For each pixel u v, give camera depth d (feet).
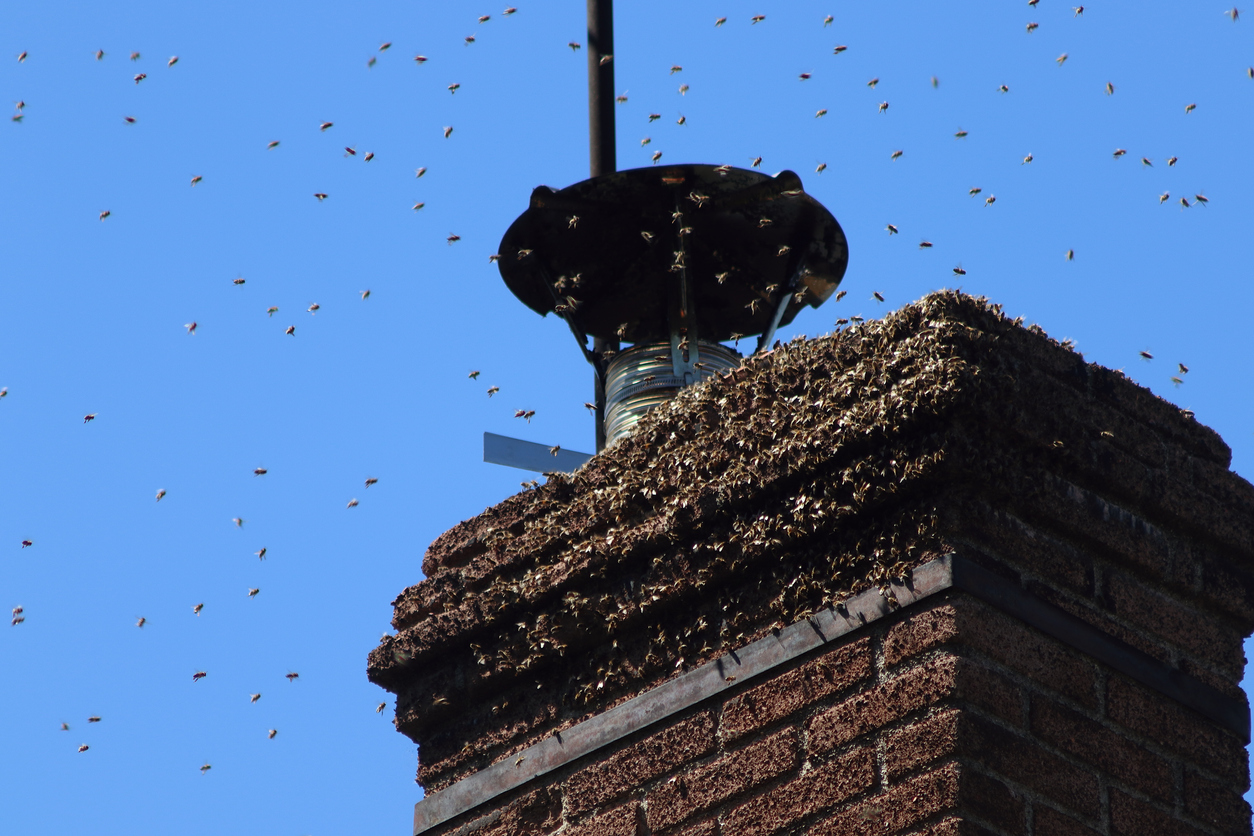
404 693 43.04
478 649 41.42
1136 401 38.11
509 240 49.29
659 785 37.01
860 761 34.01
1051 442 35.91
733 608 37.40
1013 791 33.14
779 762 35.22
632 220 48.75
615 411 47.78
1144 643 36.65
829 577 35.96
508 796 39.88
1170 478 37.93
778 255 49.24
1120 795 34.71
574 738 39.04
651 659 38.40
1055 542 36.01
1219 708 37.11
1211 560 38.40
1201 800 35.91
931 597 34.30
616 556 39.17
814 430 36.37
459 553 43.21
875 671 34.60
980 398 34.81
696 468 38.50
